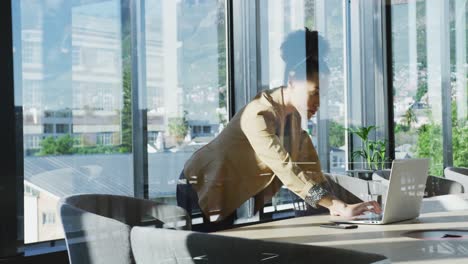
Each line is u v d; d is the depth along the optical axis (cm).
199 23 412
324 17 580
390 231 218
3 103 292
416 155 709
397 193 238
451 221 242
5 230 293
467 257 163
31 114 308
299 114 369
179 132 392
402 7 707
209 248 160
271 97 351
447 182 401
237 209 375
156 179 375
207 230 382
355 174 402
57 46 321
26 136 305
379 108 688
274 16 484
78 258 186
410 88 712
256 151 346
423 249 177
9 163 294
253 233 216
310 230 222
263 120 340
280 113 350
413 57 714
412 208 250
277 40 484
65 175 324
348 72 634
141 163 366
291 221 248
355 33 650
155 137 375
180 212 244
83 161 333
